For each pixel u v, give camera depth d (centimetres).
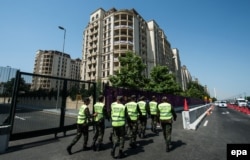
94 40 6084
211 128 1020
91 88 969
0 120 565
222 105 4688
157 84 2791
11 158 480
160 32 8125
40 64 10981
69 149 523
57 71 11156
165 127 587
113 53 5409
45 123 1035
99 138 568
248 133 866
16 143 635
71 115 1462
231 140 712
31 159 474
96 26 6219
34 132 653
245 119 1557
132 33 5712
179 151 559
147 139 733
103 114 591
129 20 5734
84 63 6475
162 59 7656
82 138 740
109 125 1013
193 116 1222
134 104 652
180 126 1092
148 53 6594
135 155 518
